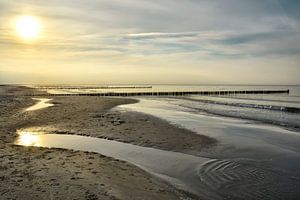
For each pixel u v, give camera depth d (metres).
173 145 15.91
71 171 9.46
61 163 10.44
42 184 8.16
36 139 17.02
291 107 41.88
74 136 18.03
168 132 19.45
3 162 10.29
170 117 27.95
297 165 12.19
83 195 7.50
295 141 17.38
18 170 9.37
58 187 7.97
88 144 15.93
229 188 9.47
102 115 27.05
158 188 8.90
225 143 16.55
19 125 21.39
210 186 9.62
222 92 109.62
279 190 9.35
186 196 8.55
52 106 35.72
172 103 51.12
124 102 48.62
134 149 14.94
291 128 22.72
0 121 22.52
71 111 30.22
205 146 15.77
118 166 10.80
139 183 9.12
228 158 13.32
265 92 120.69
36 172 9.21
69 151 12.61
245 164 12.28
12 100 43.56
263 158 13.34
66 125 21.59
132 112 30.83
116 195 7.69
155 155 13.77
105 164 10.81
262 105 46.81
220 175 10.79
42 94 72.25
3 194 7.41
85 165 10.40
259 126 23.52
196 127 22.00
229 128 22.05
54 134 18.58
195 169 11.53
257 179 10.37
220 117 29.55
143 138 17.50
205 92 106.25
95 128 20.47
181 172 11.14
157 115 29.34
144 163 12.38
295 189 9.44
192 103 51.69
